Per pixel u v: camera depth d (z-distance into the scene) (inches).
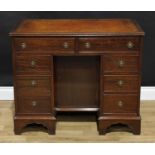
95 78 90.2
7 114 98.8
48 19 97.7
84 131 90.7
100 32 82.6
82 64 89.3
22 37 83.1
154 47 103.2
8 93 106.6
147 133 89.4
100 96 87.4
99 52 83.9
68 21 93.6
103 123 88.0
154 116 97.6
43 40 83.3
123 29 85.3
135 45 83.3
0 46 103.7
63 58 88.9
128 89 86.4
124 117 87.8
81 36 82.6
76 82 90.6
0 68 105.3
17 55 84.5
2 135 88.7
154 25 102.0
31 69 85.5
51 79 86.2
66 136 88.4
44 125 88.6
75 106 91.6
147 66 104.7
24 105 87.9
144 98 106.8
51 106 87.9
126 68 85.0
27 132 90.1
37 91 87.0
